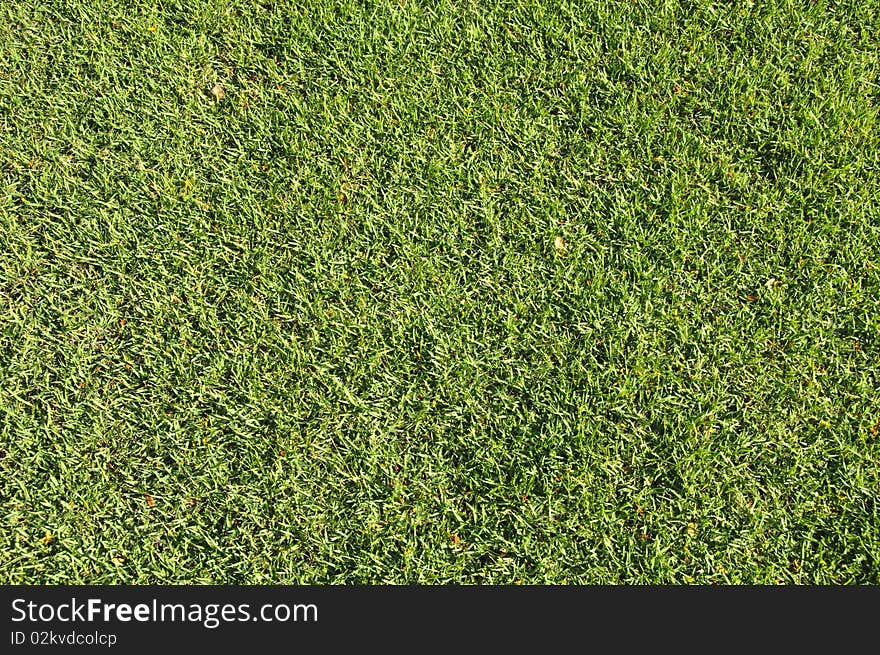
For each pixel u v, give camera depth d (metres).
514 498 2.47
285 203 2.77
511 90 2.89
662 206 2.73
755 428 2.49
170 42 2.97
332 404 2.56
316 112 2.88
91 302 2.67
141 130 2.86
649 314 2.60
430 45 2.96
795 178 2.75
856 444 2.45
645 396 2.55
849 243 2.64
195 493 2.48
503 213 2.76
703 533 2.41
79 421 2.55
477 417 2.54
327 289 2.66
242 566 2.44
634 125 2.82
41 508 2.46
